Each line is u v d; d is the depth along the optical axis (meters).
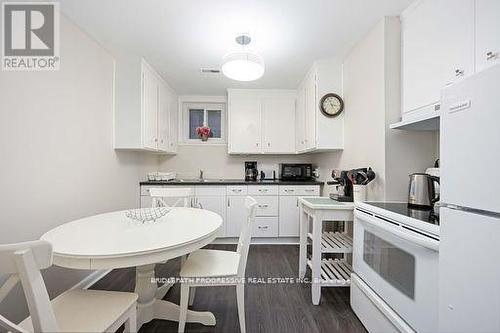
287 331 1.56
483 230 0.76
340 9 1.76
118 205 2.65
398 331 1.23
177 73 2.99
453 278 0.87
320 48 2.35
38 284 0.79
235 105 3.56
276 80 3.22
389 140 1.83
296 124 3.58
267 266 2.57
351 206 1.84
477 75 0.77
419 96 1.62
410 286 1.16
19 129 1.53
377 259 1.46
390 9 1.76
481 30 1.18
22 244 0.77
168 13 1.81
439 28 1.44
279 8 1.74
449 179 0.89
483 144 0.75
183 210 2.00
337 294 2.01
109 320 0.99
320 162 3.50
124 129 2.56
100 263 1.06
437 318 1.00
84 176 2.10
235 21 1.91
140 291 1.60
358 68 2.25
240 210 3.27
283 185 3.29
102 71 2.35
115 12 1.80
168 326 1.59
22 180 1.54
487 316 0.74
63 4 1.71
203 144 3.96
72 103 1.96
